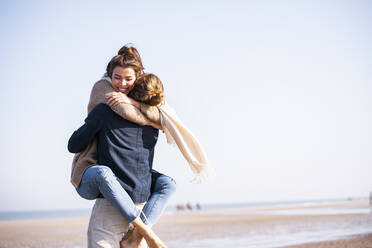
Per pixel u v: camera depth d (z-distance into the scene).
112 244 2.58
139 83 2.69
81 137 2.56
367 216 21.12
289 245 9.38
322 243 9.28
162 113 2.79
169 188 2.83
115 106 2.59
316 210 37.47
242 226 18.38
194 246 10.42
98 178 2.47
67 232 19.12
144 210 2.72
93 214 2.64
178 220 28.81
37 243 13.41
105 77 2.79
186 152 2.81
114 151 2.60
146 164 2.75
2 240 15.02
